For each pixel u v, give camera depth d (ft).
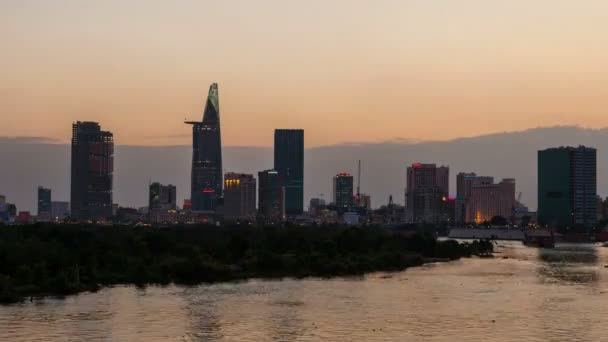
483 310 520.01
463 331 438.40
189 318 481.05
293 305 542.16
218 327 450.30
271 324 460.96
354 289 651.25
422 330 441.27
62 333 426.10
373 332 435.12
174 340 411.34
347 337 420.77
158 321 468.34
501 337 420.36
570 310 520.83
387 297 591.78
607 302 564.30
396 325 458.09
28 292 595.47
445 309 524.11
